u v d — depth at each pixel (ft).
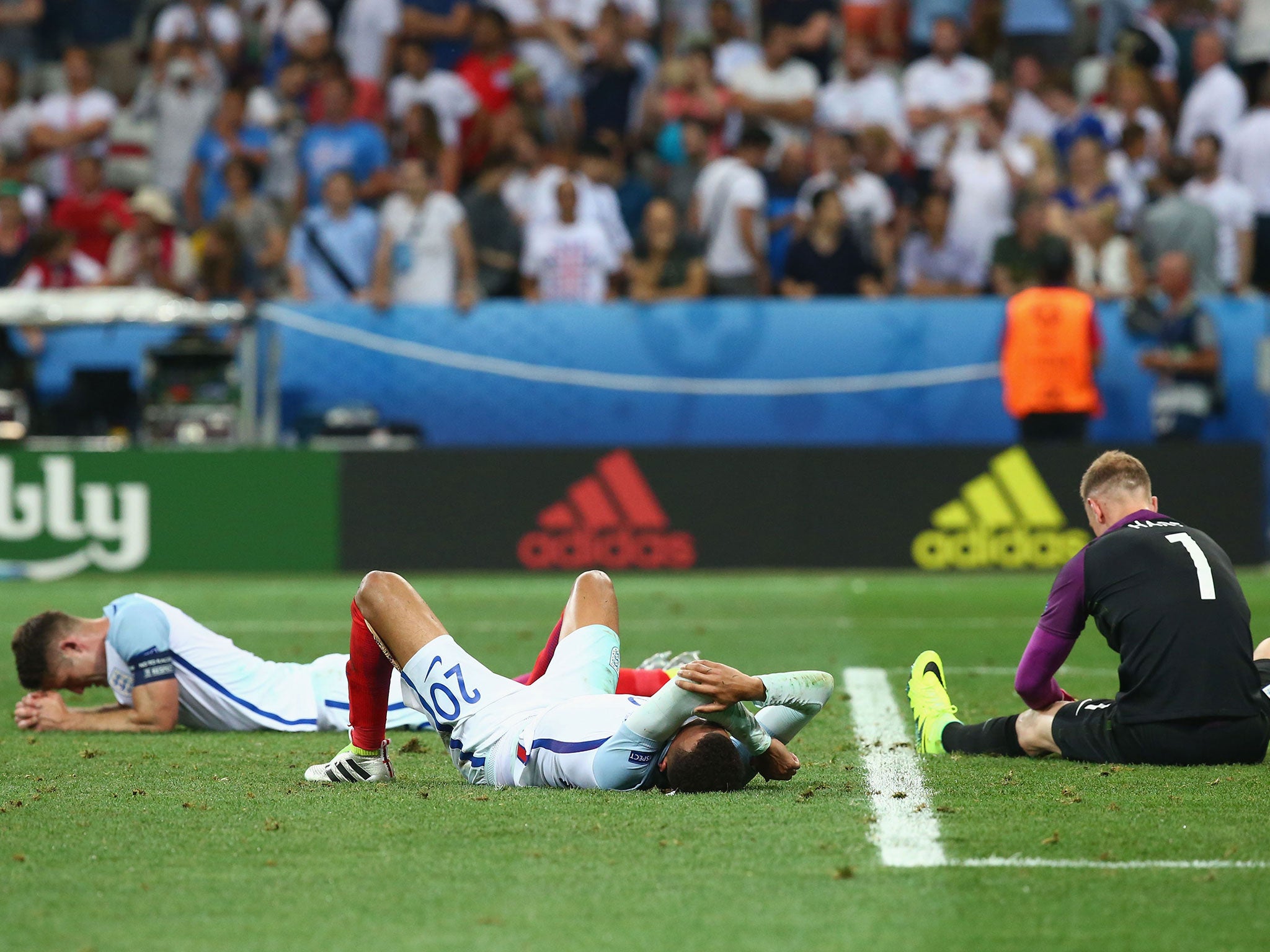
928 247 189.47
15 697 89.97
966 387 177.58
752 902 42.70
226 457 171.73
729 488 170.91
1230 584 62.03
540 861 46.98
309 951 38.81
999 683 90.89
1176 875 45.55
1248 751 61.62
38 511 171.73
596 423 179.73
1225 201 188.55
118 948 39.06
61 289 186.80
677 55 215.51
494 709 57.52
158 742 72.28
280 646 111.45
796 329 177.99
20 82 229.45
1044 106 211.41
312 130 199.62
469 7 223.10
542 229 184.03
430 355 179.52
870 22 223.10
